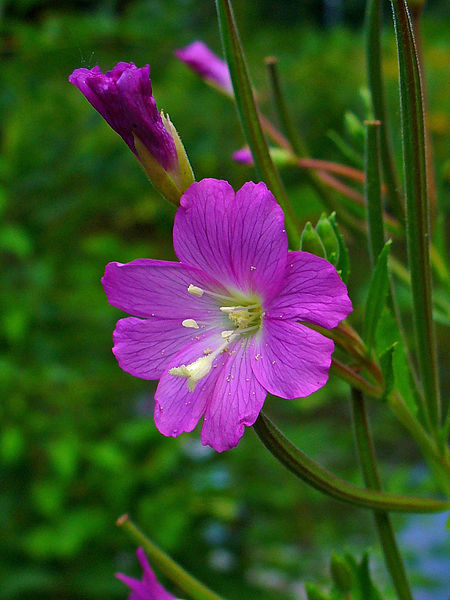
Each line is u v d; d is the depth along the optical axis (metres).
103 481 0.28
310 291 0.11
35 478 0.28
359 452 0.12
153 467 0.28
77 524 0.27
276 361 0.11
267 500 0.30
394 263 0.15
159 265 0.12
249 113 0.12
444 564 0.28
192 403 0.12
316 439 0.32
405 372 0.13
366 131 0.12
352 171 0.16
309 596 0.13
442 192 0.16
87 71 0.12
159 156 0.12
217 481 0.29
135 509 0.29
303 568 0.30
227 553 0.30
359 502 0.12
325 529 0.31
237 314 0.12
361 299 0.32
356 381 0.12
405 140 0.12
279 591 0.29
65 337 0.31
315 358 0.11
